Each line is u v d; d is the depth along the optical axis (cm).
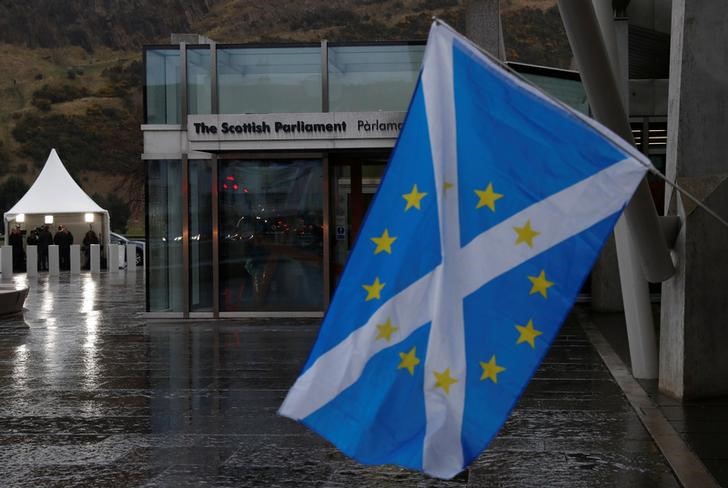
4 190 10594
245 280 1797
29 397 988
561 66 9956
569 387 1023
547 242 422
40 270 4009
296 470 694
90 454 743
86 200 4134
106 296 2458
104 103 12244
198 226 1806
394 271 428
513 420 853
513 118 432
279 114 1703
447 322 423
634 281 1063
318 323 1684
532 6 10231
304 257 1794
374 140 1695
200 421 866
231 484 658
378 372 425
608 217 420
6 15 15850
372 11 15162
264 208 1795
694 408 893
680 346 929
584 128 426
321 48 1791
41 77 14812
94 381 1086
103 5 16688
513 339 419
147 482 663
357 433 422
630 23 1977
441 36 440
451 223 429
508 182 428
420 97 438
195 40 1884
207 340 1458
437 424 419
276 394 997
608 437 786
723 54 940
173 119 1816
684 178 943
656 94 2109
